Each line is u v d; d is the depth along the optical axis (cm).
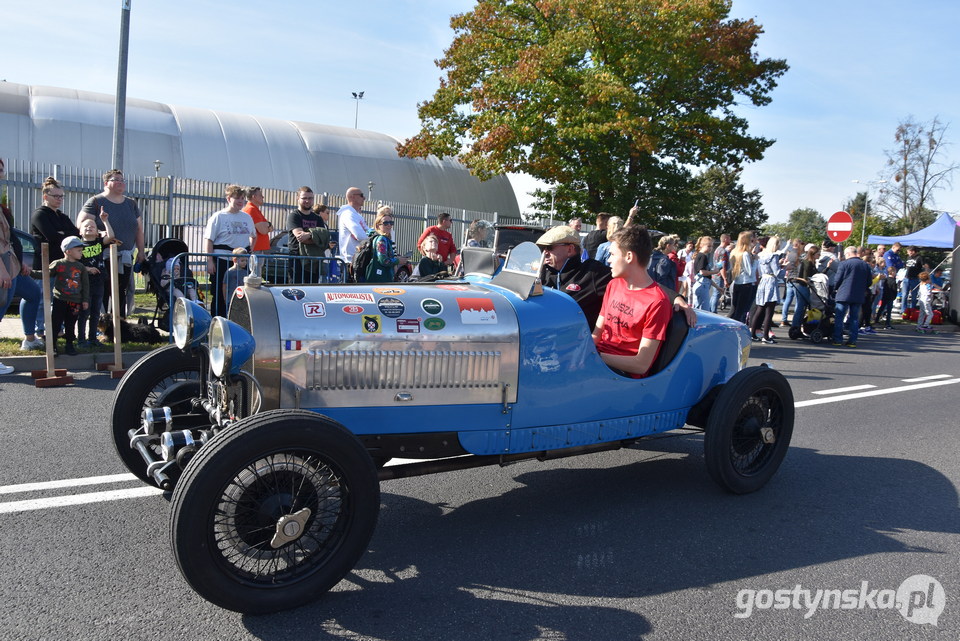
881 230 4547
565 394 362
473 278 412
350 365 312
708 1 2242
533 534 354
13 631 249
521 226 1253
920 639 271
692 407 428
